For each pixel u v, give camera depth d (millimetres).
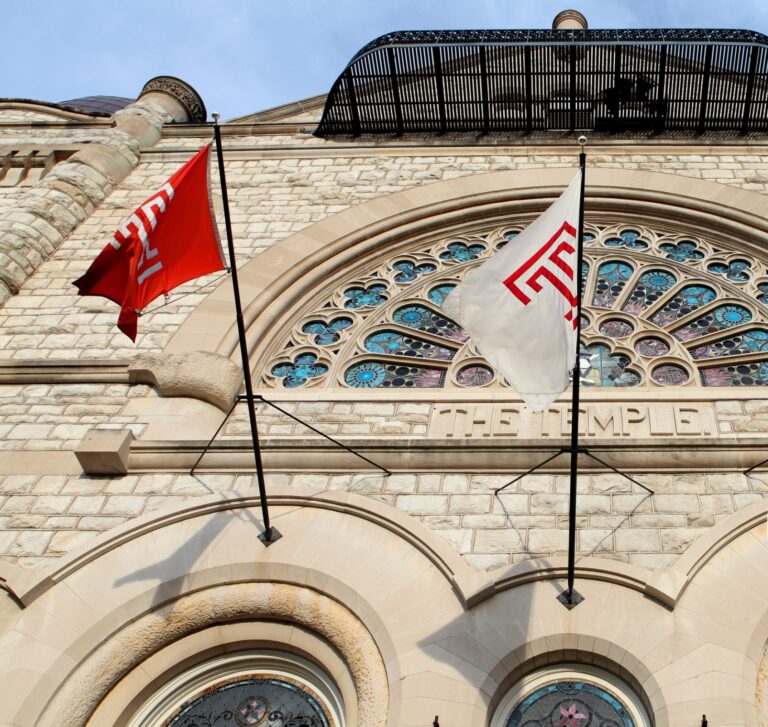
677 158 18547
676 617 10820
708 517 11953
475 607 11086
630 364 14898
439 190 18234
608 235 17656
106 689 11078
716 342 15445
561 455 12680
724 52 18875
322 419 14102
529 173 18391
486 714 10234
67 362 14898
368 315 16406
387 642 10867
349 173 18969
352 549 11914
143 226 12148
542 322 10703
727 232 17234
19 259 16938
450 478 12758
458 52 19422
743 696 10023
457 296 10906
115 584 11773
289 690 11234
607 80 19938
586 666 10742
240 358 15266
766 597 10953
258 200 18531
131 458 13258
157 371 14523
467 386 14742
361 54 19391
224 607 11570
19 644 11172
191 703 11266
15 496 12992
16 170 19984
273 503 12562
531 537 11922
